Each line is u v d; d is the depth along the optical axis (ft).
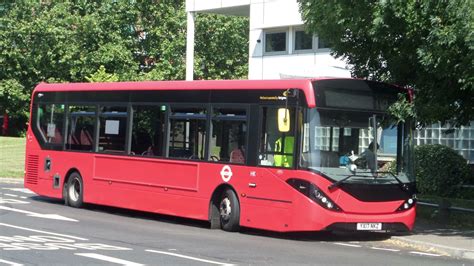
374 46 48.98
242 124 46.60
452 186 64.23
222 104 48.11
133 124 55.31
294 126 43.27
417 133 74.95
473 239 44.45
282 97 44.16
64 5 154.20
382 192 43.57
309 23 49.03
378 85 45.09
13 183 88.74
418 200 57.16
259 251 38.55
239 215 46.52
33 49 151.64
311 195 42.16
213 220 48.44
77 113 61.36
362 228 42.78
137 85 55.26
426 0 39.22
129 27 159.02
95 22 151.74
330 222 42.09
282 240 44.34
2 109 156.56
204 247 39.45
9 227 45.78
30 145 66.74
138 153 54.60
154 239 42.52
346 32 48.67
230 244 41.22
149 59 163.53
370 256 38.37
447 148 66.49
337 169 42.73
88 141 59.82
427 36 41.50
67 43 152.25
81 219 52.80
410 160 45.50
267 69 93.25
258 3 93.40
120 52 152.46
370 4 42.86
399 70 48.44
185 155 50.47
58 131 63.52
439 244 41.96
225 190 47.60
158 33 158.71
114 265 31.99
